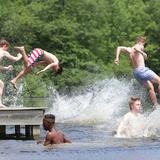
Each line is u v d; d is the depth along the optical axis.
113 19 117.75
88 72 103.69
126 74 105.94
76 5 107.88
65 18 106.44
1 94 26.14
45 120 19.94
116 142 20.03
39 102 69.19
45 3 107.44
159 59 112.19
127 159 15.71
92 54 108.38
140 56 31.14
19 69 72.38
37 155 16.86
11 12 102.12
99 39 111.38
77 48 105.75
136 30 118.06
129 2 128.88
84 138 23.50
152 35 113.25
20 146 20.23
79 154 16.69
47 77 96.50
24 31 101.31
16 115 24.83
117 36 116.69
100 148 17.91
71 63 104.69
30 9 106.56
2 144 21.56
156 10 115.50
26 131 25.53
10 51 86.25
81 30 107.38
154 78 31.03
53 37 103.50
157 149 17.34
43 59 27.61
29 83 90.19
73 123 32.59
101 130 27.89
